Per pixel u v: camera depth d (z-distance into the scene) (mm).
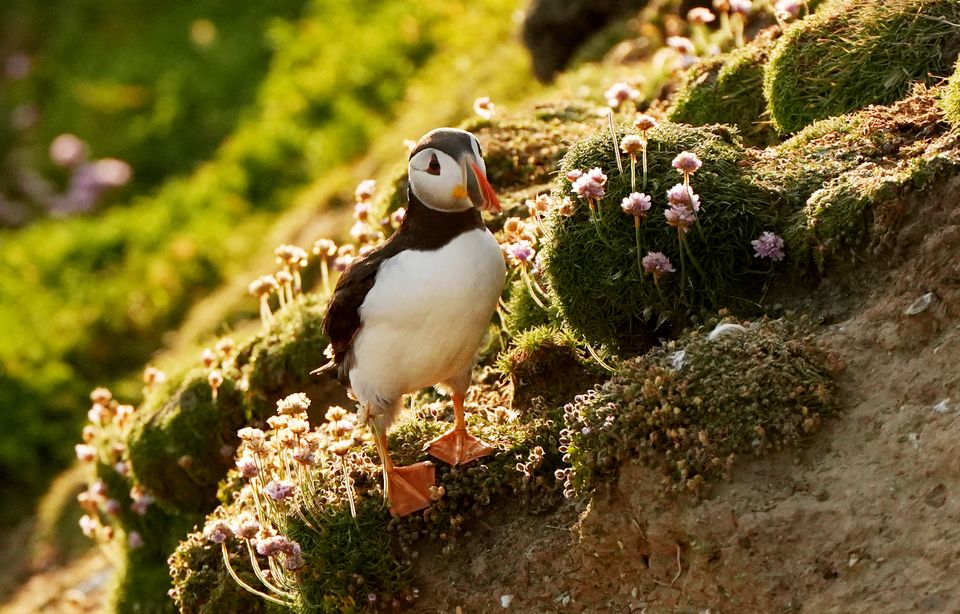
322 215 24469
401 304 8906
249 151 28016
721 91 12703
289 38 30953
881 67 10836
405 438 10477
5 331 25016
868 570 7312
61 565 19141
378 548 9656
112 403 15172
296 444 9625
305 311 13453
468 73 25516
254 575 10648
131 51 33094
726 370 8438
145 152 30234
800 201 9789
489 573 9312
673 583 8164
